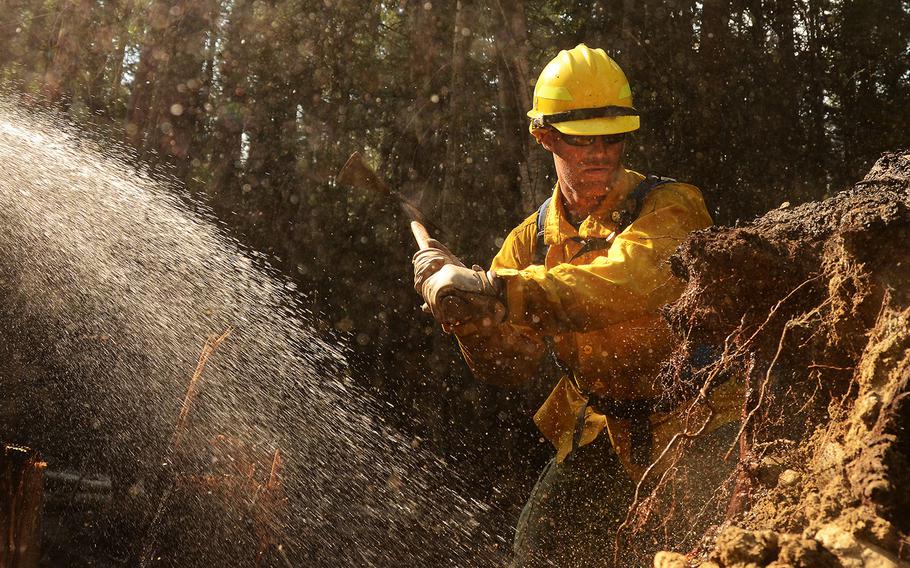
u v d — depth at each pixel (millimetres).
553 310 2441
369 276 10508
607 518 3008
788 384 1986
